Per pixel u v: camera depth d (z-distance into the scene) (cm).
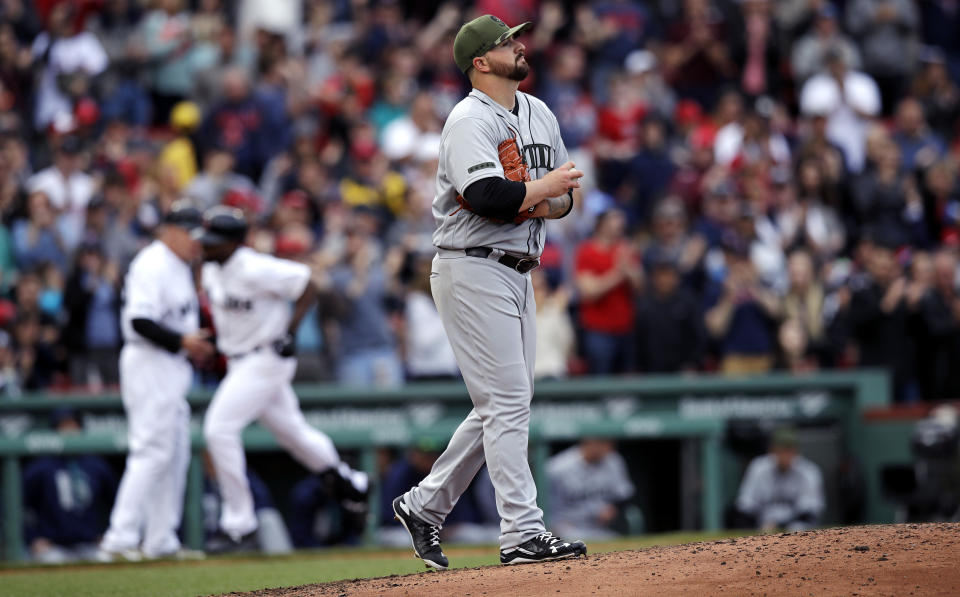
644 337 3997
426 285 3825
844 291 4200
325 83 4809
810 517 3588
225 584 2120
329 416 3509
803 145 4916
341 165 4534
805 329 4097
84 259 3697
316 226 4269
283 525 3419
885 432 3844
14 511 3195
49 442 3244
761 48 5512
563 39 5722
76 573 2411
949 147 5438
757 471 3634
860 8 5669
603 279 3981
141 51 4844
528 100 1747
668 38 5612
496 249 1675
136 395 2717
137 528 2712
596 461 3594
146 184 4119
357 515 3008
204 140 4516
